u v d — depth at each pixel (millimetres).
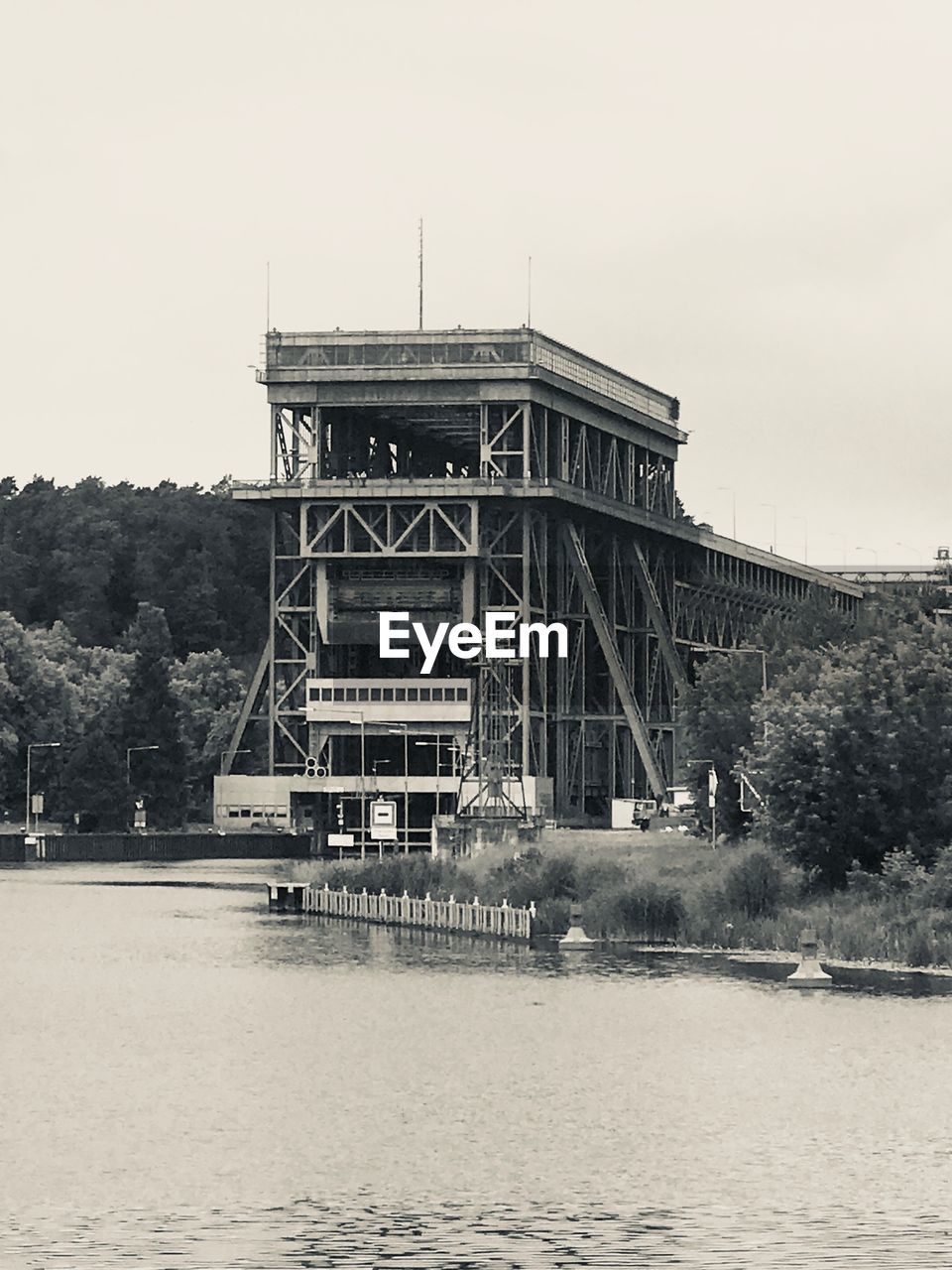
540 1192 69188
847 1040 98188
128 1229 64625
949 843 144875
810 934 120625
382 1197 68562
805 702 152125
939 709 147625
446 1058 94812
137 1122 80188
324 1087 87438
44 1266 60719
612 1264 60812
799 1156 73938
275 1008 112875
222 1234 64125
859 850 147500
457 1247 62719
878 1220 65250
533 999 114375
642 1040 99062
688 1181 70375
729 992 115875
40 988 124312
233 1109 82812
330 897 181875
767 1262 60781
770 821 149875
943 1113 81062
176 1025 106750
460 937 155625
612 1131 78188
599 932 148500
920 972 124312
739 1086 86875
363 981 124938
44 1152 75000
